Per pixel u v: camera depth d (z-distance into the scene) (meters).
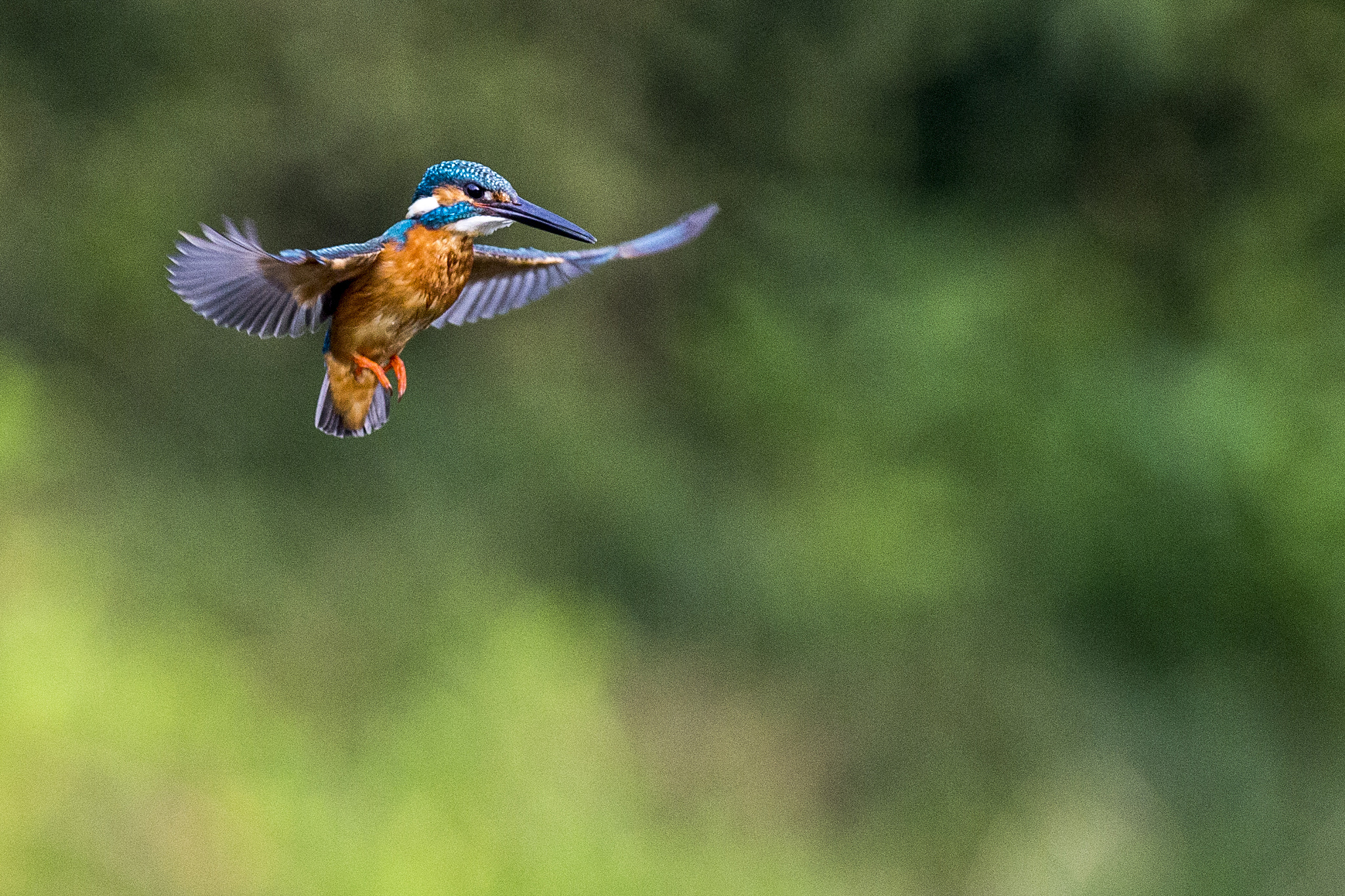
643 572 16.83
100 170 16.88
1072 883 13.80
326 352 3.79
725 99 19.47
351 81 16.92
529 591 12.79
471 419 17.73
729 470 17.23
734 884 9.34
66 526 10.66
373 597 14.41
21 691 7.43
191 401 16.73
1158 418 14.27
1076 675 14.43
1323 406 14.03
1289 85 17.53
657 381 18.45
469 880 7.53
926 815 14.77
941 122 19.45
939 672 15.27
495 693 8.45
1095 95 18.36
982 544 14.77
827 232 18.03
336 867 7.41
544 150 17.64
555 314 18.47
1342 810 13.37
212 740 7.81
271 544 15.03
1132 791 14.13
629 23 18.83
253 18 16.95
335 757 8.28
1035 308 15.82
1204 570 13.89
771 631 15.96
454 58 17.50
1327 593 13.45
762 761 15.06
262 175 17.31
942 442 15.23
